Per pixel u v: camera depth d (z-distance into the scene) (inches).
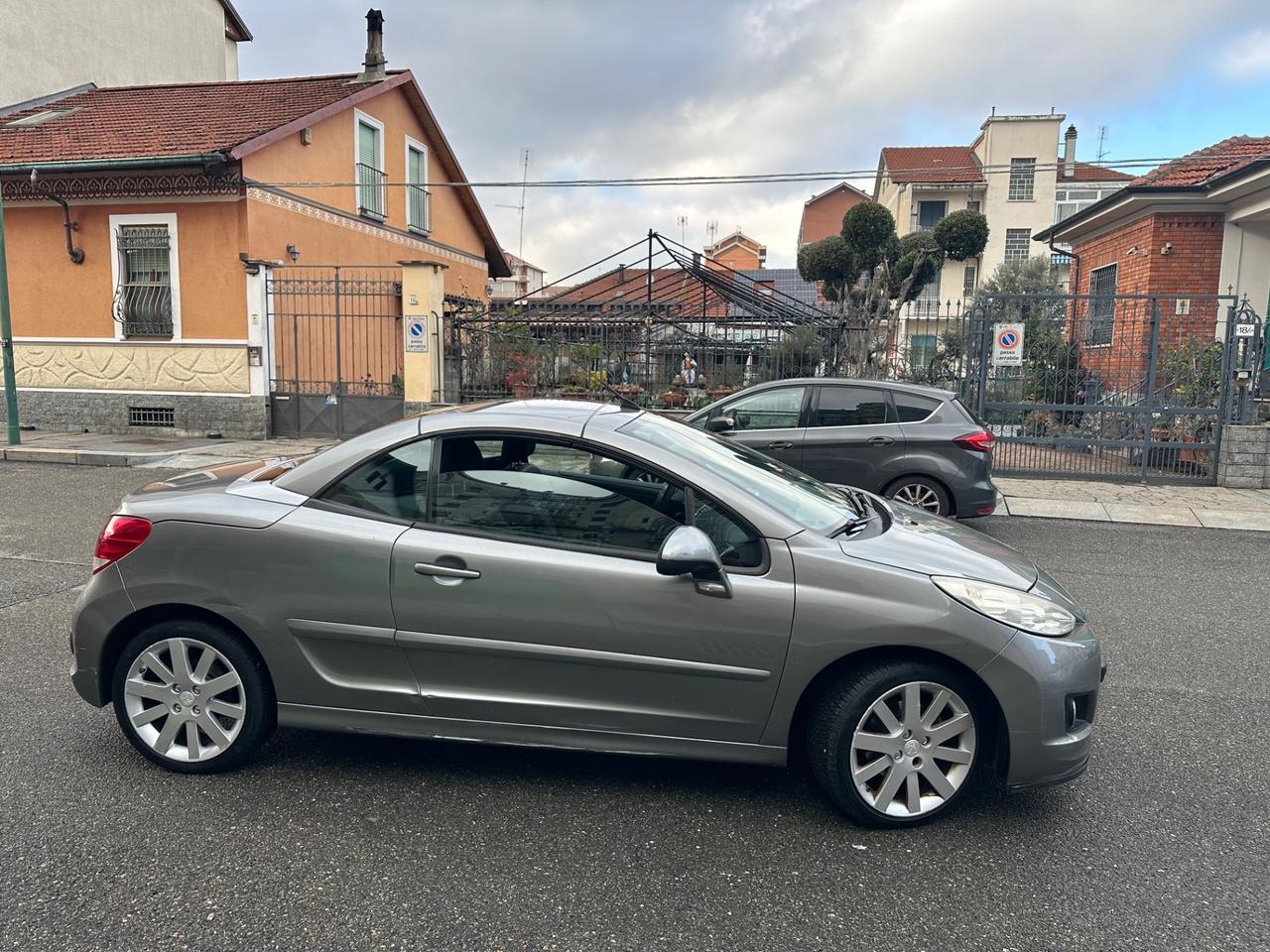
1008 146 1467.8
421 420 141.3
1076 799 137.1
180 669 137.9
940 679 124.6
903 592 124.2
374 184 574.6
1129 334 562.3
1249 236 561.3
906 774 126.3
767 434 337.7
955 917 106.8
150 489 148.6
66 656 189.5
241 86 725.3
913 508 170.4
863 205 951.0
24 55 760.3
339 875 112.8
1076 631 128.9
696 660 126.8
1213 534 357.1
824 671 126.9
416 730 135.1
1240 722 167.5
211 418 579.8
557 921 104.3
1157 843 124.6
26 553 279.7
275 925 102.5
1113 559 307.9
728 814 130.6
